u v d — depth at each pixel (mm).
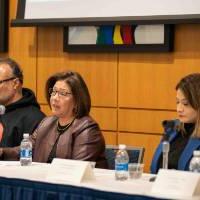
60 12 9031
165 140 5652
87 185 4516
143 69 8625
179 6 7984
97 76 9047
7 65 7238
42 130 6336
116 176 4949
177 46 8305
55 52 9453
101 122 9047
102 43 8797
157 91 8500
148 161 8602
